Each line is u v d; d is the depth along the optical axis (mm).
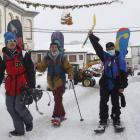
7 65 3035
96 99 6762
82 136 3215
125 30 5074
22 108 3111
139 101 5695
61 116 4117
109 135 3211
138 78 10836
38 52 35375
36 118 4398
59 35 6754
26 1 7453
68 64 3887
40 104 5812
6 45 3076
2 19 21250
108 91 3568
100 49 3568
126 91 8156
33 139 3121
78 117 4352
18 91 3068
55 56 3818
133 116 4223
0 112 4273
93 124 3814
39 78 15344
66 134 3318
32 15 27250
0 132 3434
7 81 3100
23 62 3098
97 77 22406
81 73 13727
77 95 7859
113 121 3650
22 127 3248
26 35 27234
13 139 3092
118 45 5082
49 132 3420
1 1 20781
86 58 41719
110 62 3475
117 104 3525
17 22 7609
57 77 3891
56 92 3934
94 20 3645
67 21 8023
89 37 3652
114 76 3461
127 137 3107
